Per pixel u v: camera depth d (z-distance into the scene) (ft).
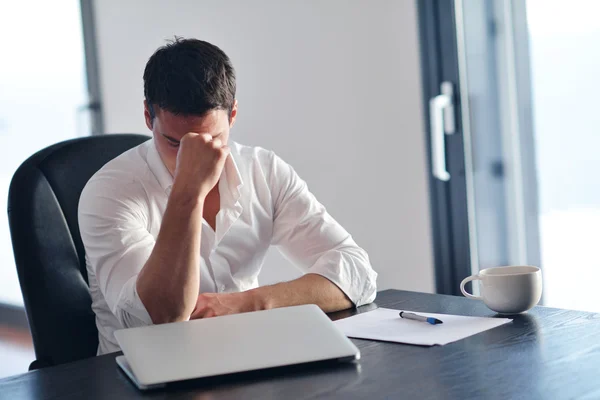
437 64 8.86
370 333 3.89
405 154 9.23
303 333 3.55
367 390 2.98
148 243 4.85
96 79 13.33
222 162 4.58
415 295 4.97
